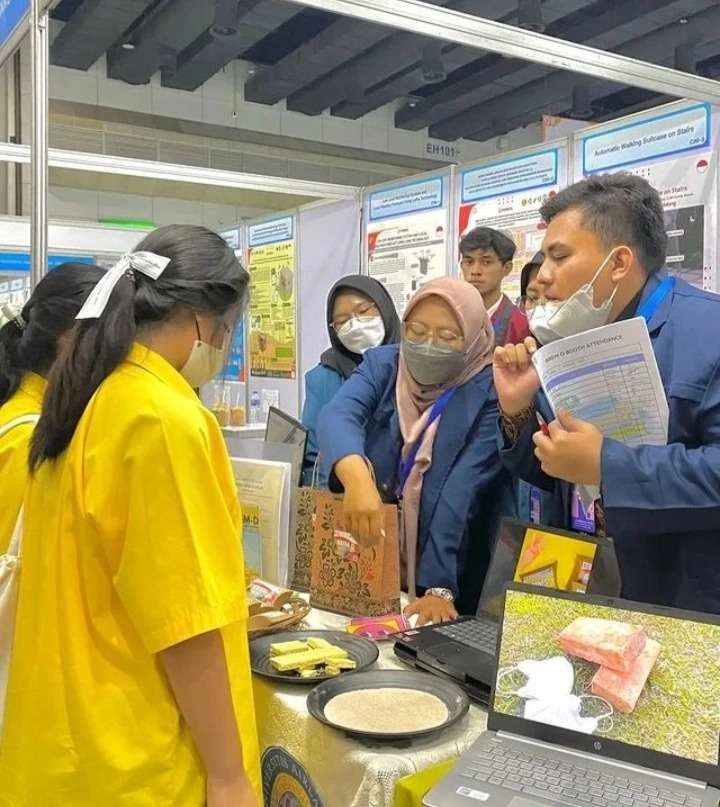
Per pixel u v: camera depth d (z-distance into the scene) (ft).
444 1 19.02
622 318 4.22
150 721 3.38
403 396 6.17
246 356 15.57
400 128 30.42
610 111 27.99
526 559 4.83
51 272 5.03
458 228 10.59
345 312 8.97
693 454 3.64
